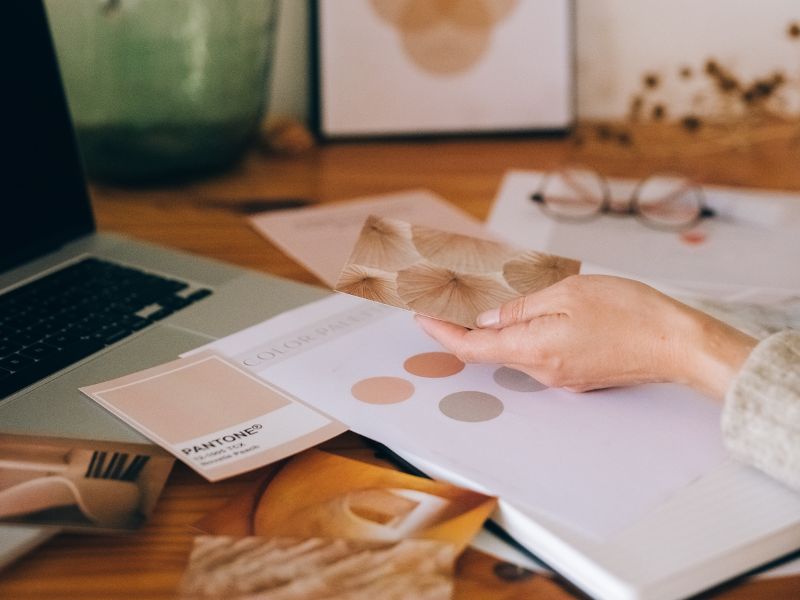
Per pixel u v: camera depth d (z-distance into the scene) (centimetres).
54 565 42
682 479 46
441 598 39
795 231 84
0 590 40
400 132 111
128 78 89
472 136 112
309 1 107
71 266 73
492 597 40
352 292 56
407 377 57
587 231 85
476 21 108
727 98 114
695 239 83
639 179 98
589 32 113
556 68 111
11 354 59
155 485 46
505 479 46
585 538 42
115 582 41
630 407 53
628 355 52
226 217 88
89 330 62
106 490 45
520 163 104
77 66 88
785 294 70
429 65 109
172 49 89
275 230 84
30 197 73
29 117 72
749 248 81
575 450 49
